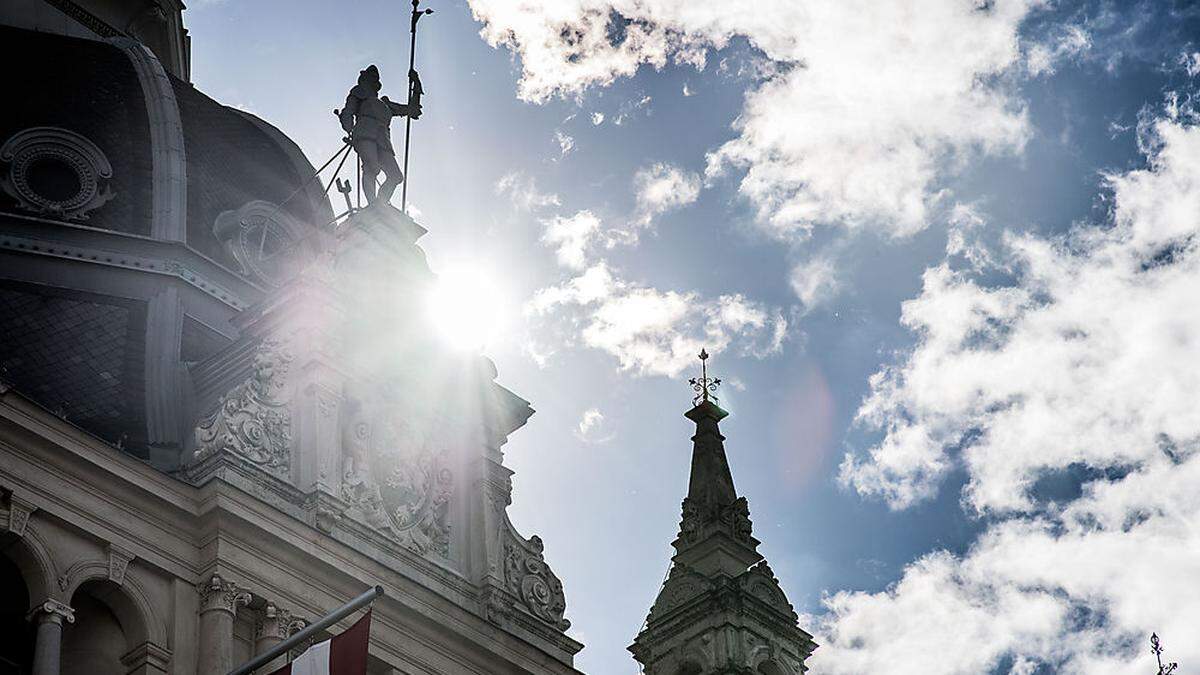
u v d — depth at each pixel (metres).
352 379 52.50
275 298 53.03
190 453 50.41
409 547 51.78
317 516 50.06
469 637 51.56
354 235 54.34
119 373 53.06
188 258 55.75
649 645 60.22
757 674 59.12
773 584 60.66
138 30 67.19
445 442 53.97
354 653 43.56
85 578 46.88
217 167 58.69
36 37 59.81
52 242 54.62
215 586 47.97
